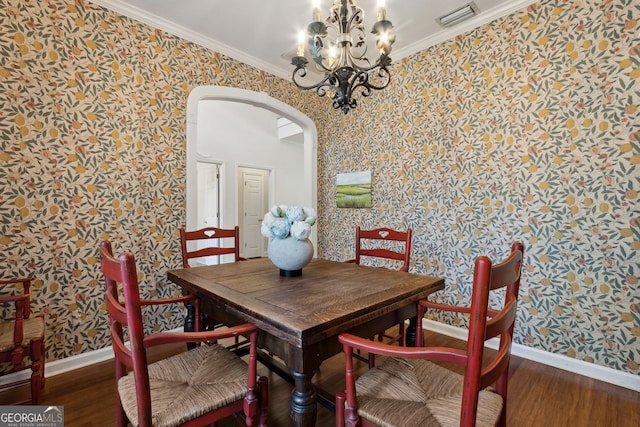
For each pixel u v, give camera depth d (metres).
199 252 2.26
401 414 0.97
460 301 2.57
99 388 1.85
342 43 1.51
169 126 2.50
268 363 1.78
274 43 2.77
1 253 1.84
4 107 1.83
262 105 3.14
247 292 1.38
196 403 1.03
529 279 2.22
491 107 2.37
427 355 0.86
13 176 1.87
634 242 1.83
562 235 2.08
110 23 2.20
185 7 2.29
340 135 3.49
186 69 2.59
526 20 2.19
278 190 6.78
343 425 1.04
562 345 2.10
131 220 2.32
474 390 0.78
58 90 2.00
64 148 2.04
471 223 2.49
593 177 1.95
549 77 2.10
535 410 1.66
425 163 2.76
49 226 1.99
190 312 1.73
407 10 2.30
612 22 1.87
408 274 1.75
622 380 1.88
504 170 2.31
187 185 2.61
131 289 0.88
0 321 1.81
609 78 1.88
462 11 2.32
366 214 3.26
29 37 1.90
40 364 1.64
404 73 2.89
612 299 1.91
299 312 1.12
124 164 2.28
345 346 1.01
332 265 2.02
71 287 2.08
